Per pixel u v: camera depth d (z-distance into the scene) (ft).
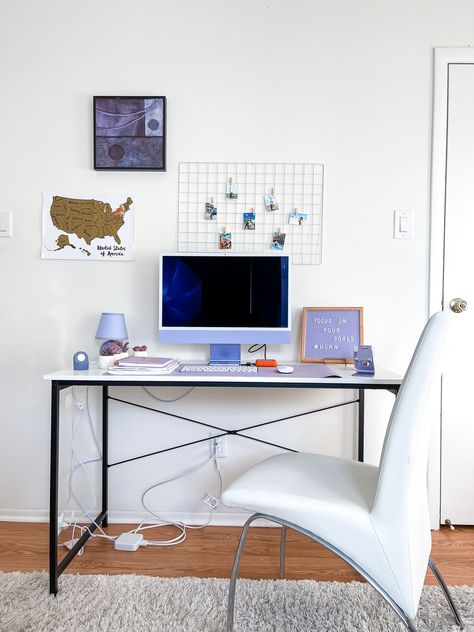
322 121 6.30
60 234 6.34
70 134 6.34
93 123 6.30
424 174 6.28
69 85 6.34
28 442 6.39
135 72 6.32
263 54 6.29
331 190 6.31
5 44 6.33
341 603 4.49
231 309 5.77
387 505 3.39
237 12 6.29
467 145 6.26
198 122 6.31
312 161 6.31
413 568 3.34
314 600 4.52
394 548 3.35
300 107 6.30
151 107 6.23
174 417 6.38
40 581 4.82
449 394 6.26
